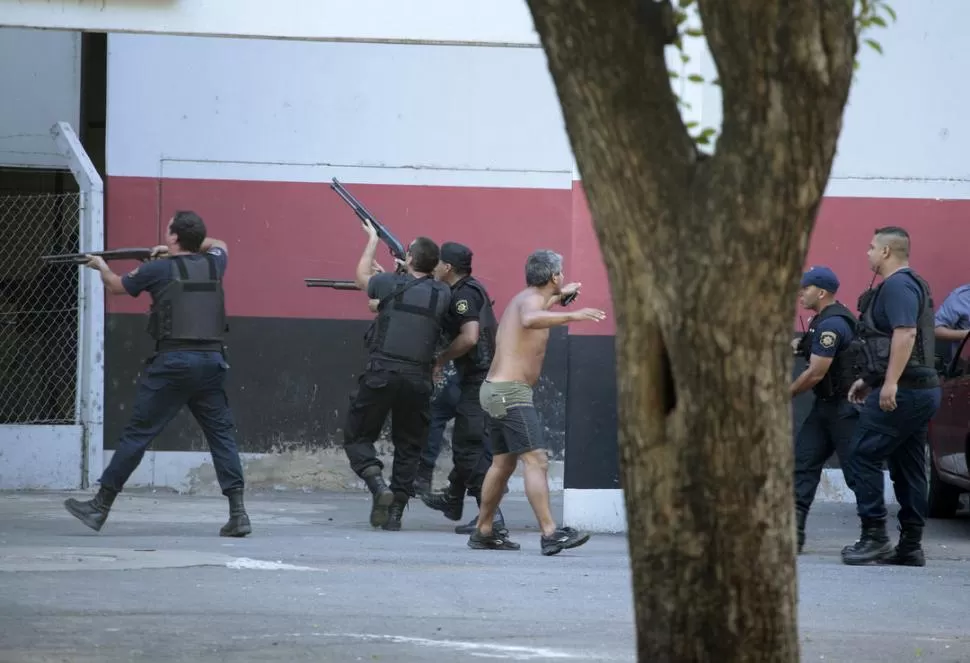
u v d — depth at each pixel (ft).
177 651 57.98
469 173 144.46
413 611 71.15
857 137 136.98
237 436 143.54
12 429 137.90
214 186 143.13
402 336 109.50
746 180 32.68
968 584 87.66
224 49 143.02
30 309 142.92
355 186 143.95
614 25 34.04
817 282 100.99
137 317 143.02
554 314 93.40
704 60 103.91
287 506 131.13
